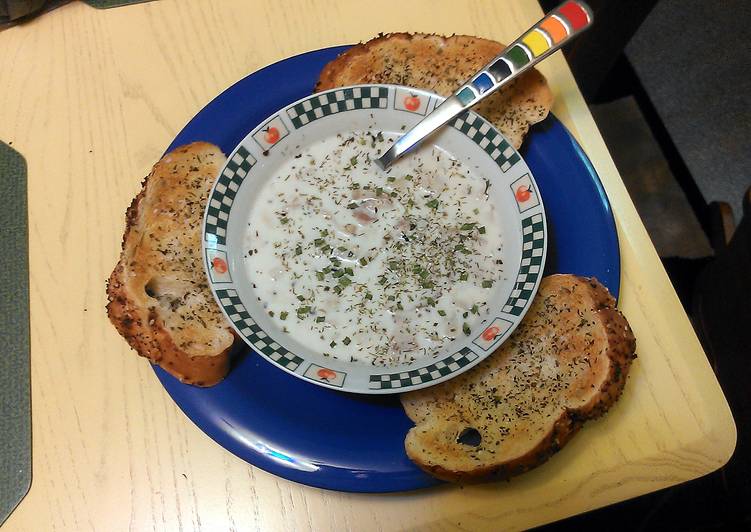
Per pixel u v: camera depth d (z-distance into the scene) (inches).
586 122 16.1
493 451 12.7
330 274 14.5
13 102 16.7
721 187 27.1
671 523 20.3
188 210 14.6
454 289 14.3
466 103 14.1
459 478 12.5
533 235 13.4
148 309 13.7
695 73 29.0
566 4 14.1
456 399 13.4
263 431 13.0
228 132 15.6
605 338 13.3
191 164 15.0
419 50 15.9
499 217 14.5
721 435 13.4
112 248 15.2
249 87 16.0
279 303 14.2
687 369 13.9
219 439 13.0
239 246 14.3
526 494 13.1
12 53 17.2
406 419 13.4
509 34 17.2
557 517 13.0
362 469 12.7
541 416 13.0
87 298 14.8
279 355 12.5
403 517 13.0
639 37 29.7
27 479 13.2
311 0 17.7
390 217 14.9
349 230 14.8
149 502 13.1
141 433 13.6
